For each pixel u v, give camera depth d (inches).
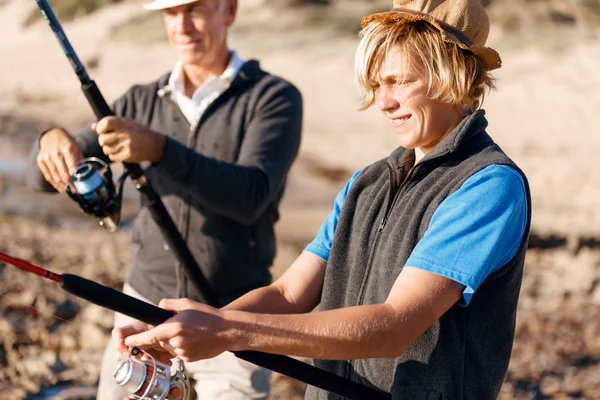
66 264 315.9
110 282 295.7
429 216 94.7
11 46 1300.4
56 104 870.4
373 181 105.1
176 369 101.8
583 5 922.7
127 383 95.4
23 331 234.2
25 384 204.8
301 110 157.0
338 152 608.1
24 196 449.4
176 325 86.0
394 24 96.2
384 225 99.6
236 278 151.2
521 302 298.4
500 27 901.8
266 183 147.2
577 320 279.4
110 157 140.8
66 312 254.1
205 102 153.8
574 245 381.7
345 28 1027.9
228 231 149.5
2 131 690.2
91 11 1346.0
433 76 95.1
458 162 96.3
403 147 102.9
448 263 90.4
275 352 87.7
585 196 493.4
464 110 99.3
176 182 141.6
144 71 1063.0
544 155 603.8
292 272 108.9
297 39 992.9
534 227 414.3
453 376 94.4
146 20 1230.9
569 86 761.6
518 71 795.4
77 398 199.9
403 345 88.8
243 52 960.3
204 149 153.1
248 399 142.6
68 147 149.9
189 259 145.9
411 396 94.8
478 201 91.9
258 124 151.6
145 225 152.8
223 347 87.0
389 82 97.6
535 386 225.8
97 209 149.0
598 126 679.7
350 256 103.9
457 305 94.2
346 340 87.2
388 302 90.0
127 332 100.1
